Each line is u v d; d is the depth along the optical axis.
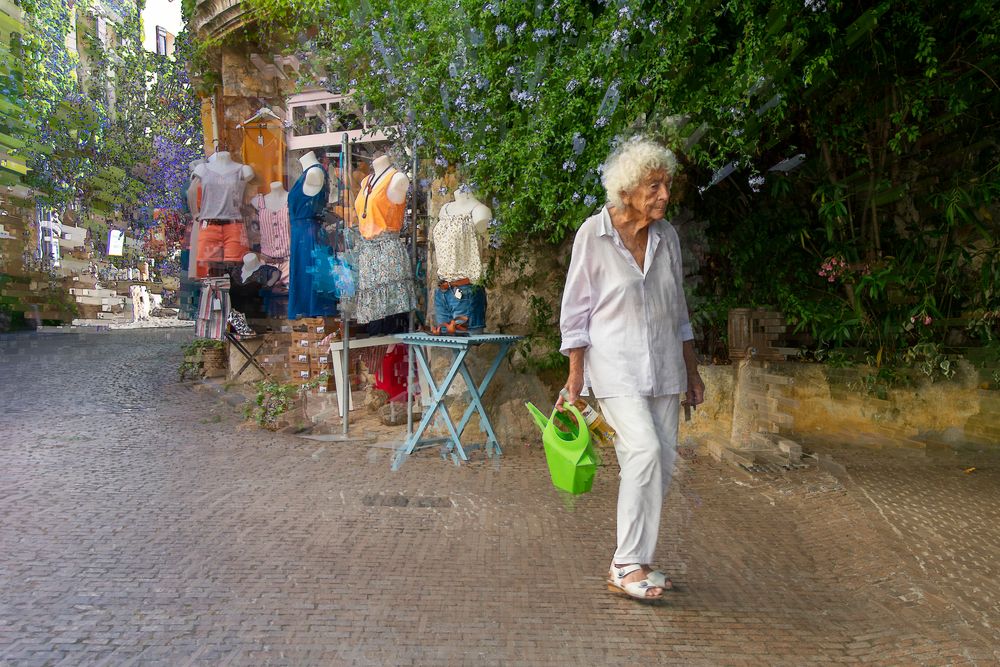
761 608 2.69
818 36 4.38
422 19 5.27
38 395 7.67
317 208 5.95
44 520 3.57
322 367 6.59
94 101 13.34
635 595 2.67
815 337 5.42
